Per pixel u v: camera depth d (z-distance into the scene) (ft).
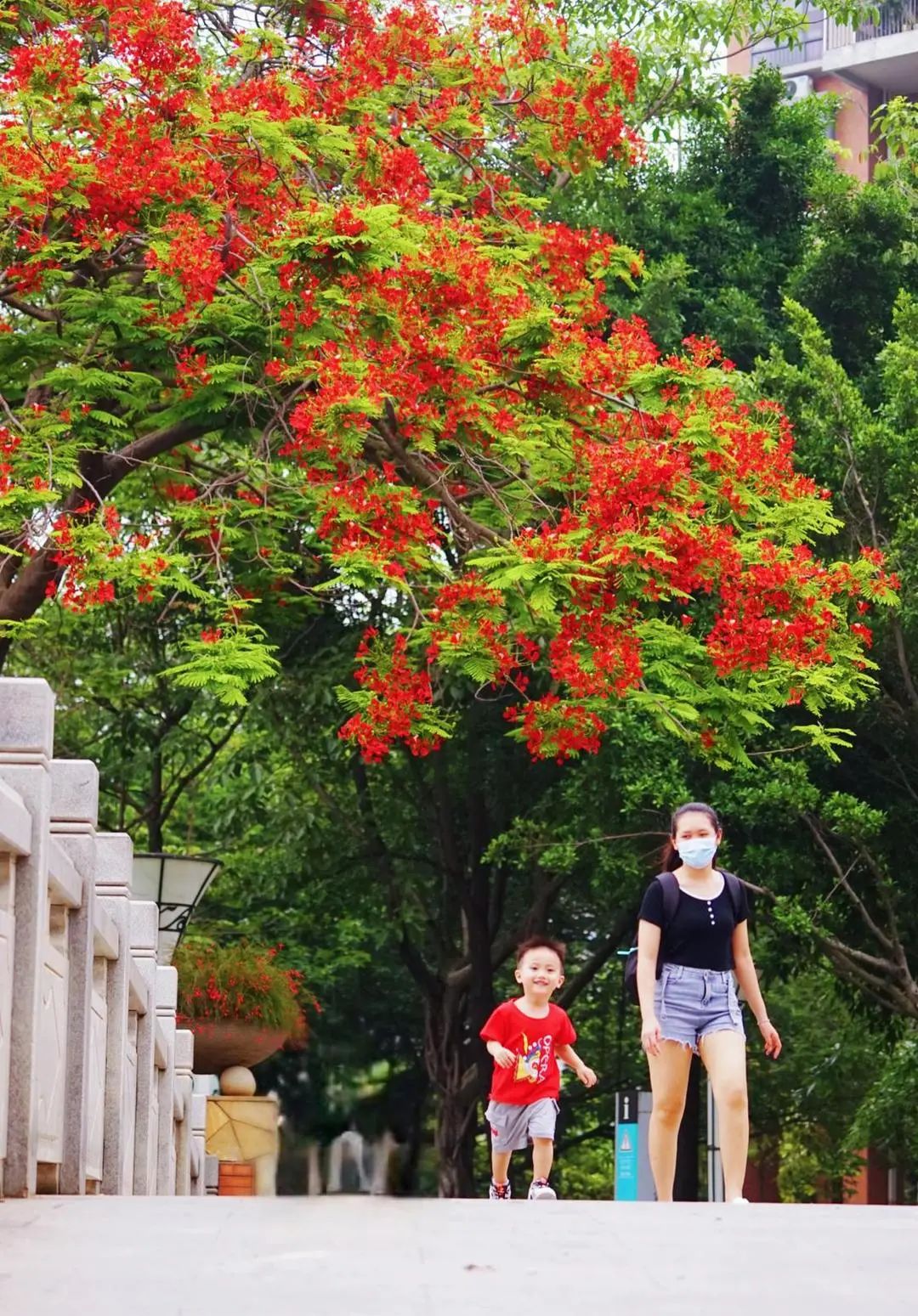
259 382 52.11
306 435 48.37
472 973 82.23
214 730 92.73
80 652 84.17
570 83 60.95
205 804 97.76
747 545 50.03
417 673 51.90
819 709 52.90
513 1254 13.58
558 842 72.23
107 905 33.37
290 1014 55.06
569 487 52.54
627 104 67.36
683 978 26.13
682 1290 11.48
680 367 50.67
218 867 56.34
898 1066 74.02
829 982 81.56
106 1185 32.65
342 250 45.96
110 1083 32.89
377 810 81.66
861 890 71.10
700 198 84.84
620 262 57.88
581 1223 16.75
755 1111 113.70
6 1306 10.41
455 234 50.93
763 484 51.21
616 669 47.93
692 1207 19.92
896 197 81.61
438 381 49.01
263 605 64.90
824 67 160.97
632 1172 81.51
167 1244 14.37
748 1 76.74
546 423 52.21
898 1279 12.18
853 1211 19.40
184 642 48.65
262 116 48.73
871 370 81.15
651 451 48.16
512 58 61.52
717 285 85.71
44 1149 25.12
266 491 53.78
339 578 48.65
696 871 26.32
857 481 68.13
